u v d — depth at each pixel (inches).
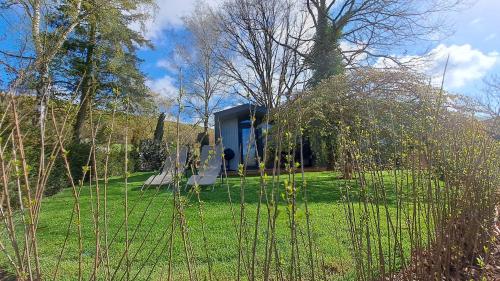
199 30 915.4
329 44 687.7
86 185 373.4
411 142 119.2
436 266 99.3
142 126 715.4
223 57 934.4
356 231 96.4
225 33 901.8
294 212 64.7
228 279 120.5
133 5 582.2
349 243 127.4
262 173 65.8
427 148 112.0
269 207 66.1
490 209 131.6
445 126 137.1
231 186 359.9
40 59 108.8
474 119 158.9
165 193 301.1
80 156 377.4
